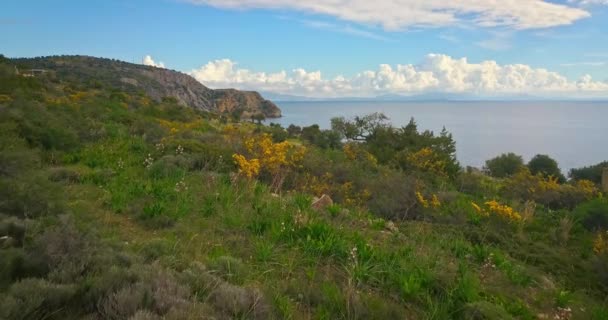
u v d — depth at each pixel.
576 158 80.44
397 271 4.79
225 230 5.70
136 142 12.27
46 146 10.37
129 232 5.30
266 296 3.65
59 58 121.31
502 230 8.23
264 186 8.34
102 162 9.62
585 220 9.66
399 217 8.95
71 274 3.34
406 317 3.90
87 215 5.49
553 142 122.38
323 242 5.29
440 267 5.08
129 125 16.83
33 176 6.05
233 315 3.18
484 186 14.94
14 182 5.31
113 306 2.88
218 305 3.23
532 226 9.23
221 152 10.72
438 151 17.50
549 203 13.30
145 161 9.58
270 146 10.32
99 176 7.96
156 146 11.35
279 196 7.86
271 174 9.76
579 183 14.52
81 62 124.94
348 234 5.94
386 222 7.82
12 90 18.80
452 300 4.27
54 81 50.38
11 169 6.24
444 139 23.41
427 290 4.38
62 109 15.17
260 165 9.30
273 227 5.63
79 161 9.87
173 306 2.90
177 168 8.97
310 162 11.34
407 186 9.94
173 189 7.29
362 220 7.25
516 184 14.27
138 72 154.00
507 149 95.00
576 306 5.01
